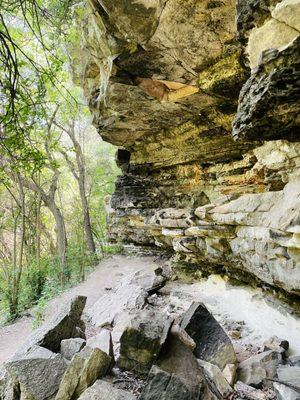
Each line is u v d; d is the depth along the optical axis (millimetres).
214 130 8781
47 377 4750
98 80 9070
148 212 13195
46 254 20078
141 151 12008
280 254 5273
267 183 7027
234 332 6676
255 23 3775
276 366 5027
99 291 12203
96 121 10469
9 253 17672
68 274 15633
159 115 9008
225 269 8523
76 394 4535
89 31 6973
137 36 5879
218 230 7371
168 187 12078
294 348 5625
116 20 5629
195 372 4605
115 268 14836
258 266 6215
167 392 4129
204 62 6332
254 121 4227
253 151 7965
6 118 5074
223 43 5777
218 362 5289
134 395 4250
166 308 8852
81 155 19016
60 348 5812
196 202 10500
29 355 5176
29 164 5801
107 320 8719
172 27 5633
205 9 5242
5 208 18203
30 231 17047
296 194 5199
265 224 5707
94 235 22891
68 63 10133
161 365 4785
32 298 13406
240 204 6586
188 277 10281
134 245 16406
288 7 3217
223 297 8234
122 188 14391
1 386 5074
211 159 9664
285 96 3688
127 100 8172
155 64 6617
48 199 16766
